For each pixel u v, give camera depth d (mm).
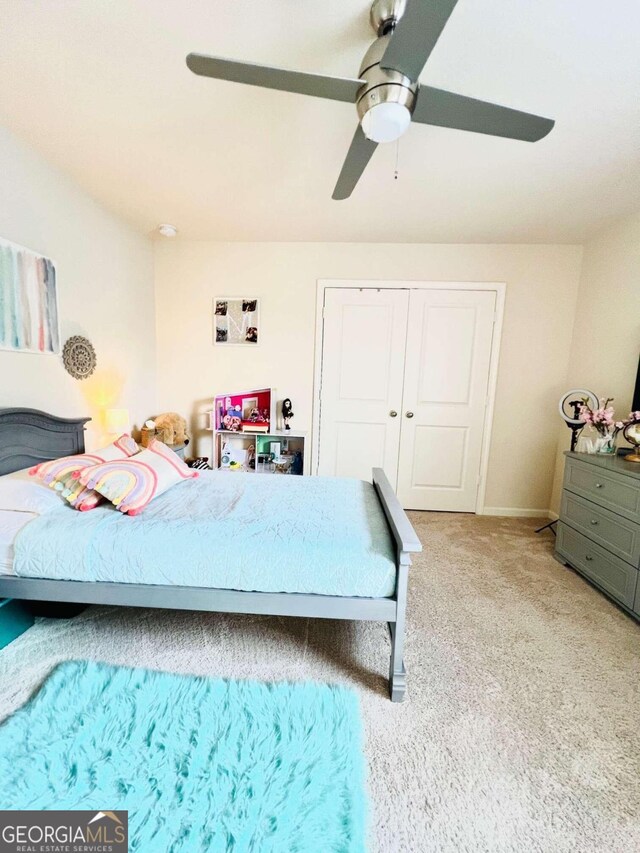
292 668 1450
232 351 3379
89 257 2453
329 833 909
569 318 3100
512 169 1983
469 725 1233
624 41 1208
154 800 963
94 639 1587
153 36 1261
